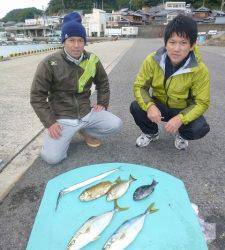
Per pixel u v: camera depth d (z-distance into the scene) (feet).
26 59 44.19
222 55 48.65
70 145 11.17
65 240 6.39
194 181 8.99
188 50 8.98
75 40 9.16
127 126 13.11
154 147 11.08
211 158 10.36
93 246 6.20
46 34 262.26
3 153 10.51
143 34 214.48
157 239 6.35
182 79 9.55
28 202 8.09
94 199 7.48
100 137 11.19
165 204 7.30
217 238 6.86
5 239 6.87
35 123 13.37
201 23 191.52
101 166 8.84
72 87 9.87
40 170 9.52
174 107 10.37
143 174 8.46
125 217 6.89
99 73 10.58
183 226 6.68
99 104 10.93
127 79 24.47
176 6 242.78
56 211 7.14
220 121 14.01
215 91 20.13
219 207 7.86
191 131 10.21
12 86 21.50
